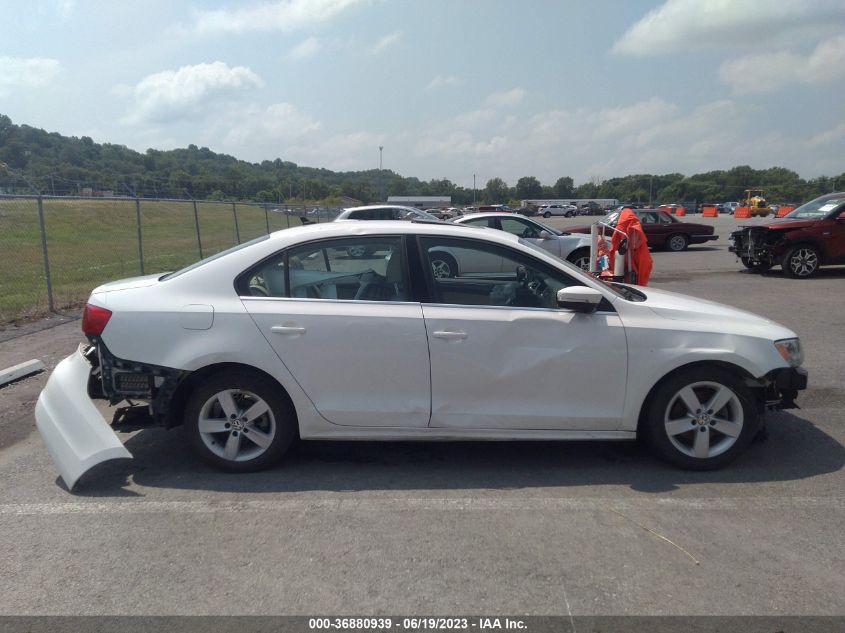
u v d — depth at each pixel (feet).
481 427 14.21
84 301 36.52
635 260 23.90
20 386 21.74
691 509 12.86
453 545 11.53
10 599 10.07
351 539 11.75
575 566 10.85
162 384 13.98
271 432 14.35
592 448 16.11
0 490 13.93
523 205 242.78
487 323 13.94
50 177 92.48
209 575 10.66
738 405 14.38
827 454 15.64
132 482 14.23
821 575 10.59
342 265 14.52
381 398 14.08
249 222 101.55
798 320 31.24
